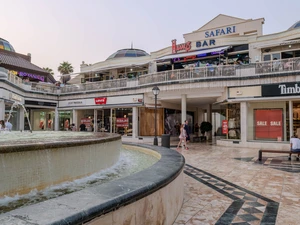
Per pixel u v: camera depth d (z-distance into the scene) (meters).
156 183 2.72
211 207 4.30
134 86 20.41
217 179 6.57
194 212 4.04
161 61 21.89
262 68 15.06
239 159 10.38
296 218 3.83
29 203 2.92
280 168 8.22
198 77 16.75
